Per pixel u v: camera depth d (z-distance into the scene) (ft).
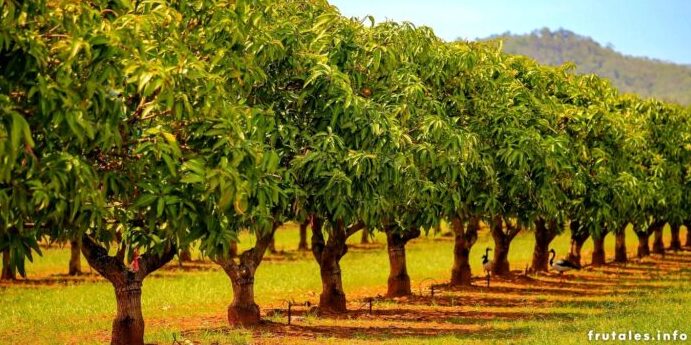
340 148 55.88
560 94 94.43
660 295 87.61
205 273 122.72
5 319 75.97
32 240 37.01
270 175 48.44
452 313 77.00
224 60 48.01
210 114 41.47
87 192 35.96
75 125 33.65
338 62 62.75
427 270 127.24
